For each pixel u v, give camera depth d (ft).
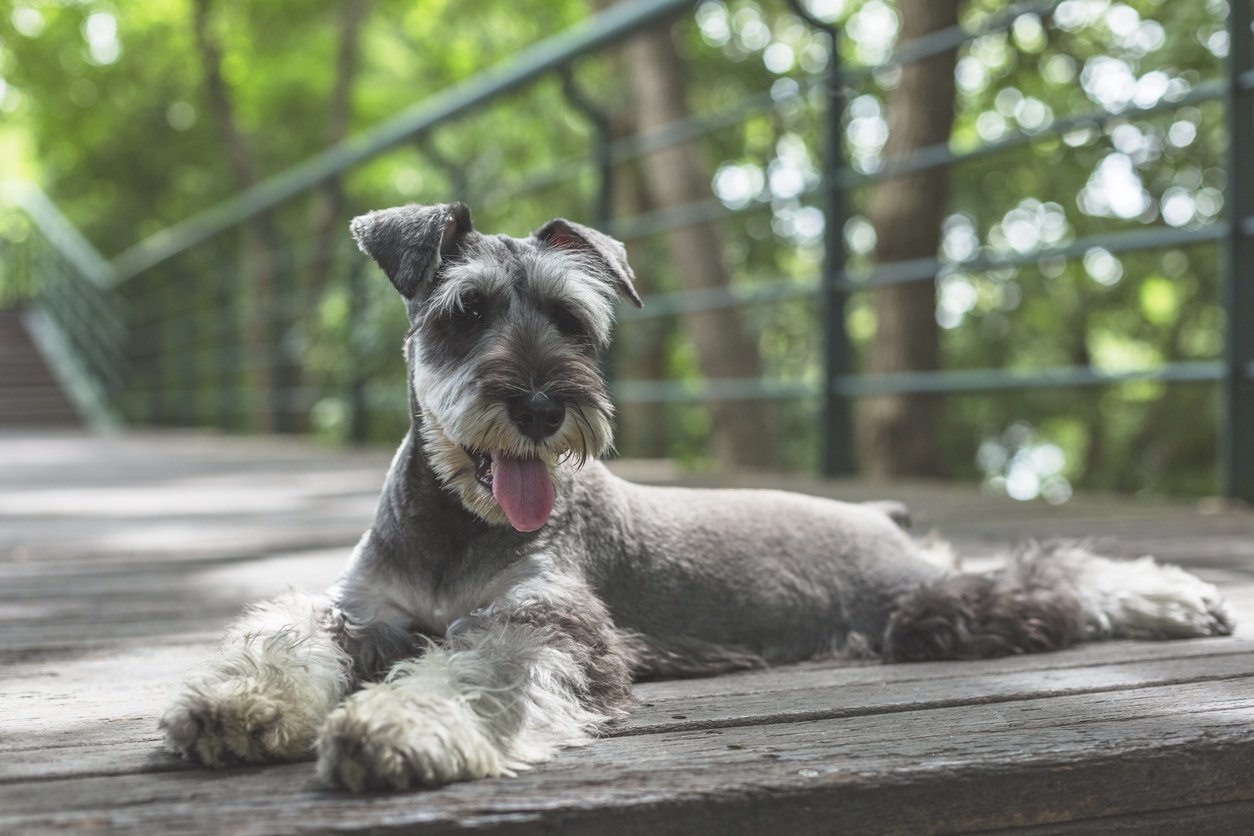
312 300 41.27
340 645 8.39
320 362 40.52
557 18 58.18
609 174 26.99
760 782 6.40
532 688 7.37
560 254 9.77
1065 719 7.68
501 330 8.98
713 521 10.18
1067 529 16.75
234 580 13.43
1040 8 19.21
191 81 70.74
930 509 19.15
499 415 8.32
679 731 7.57
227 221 42.75
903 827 6.63
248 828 5.69
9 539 17.04
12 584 13.24
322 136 72.64
